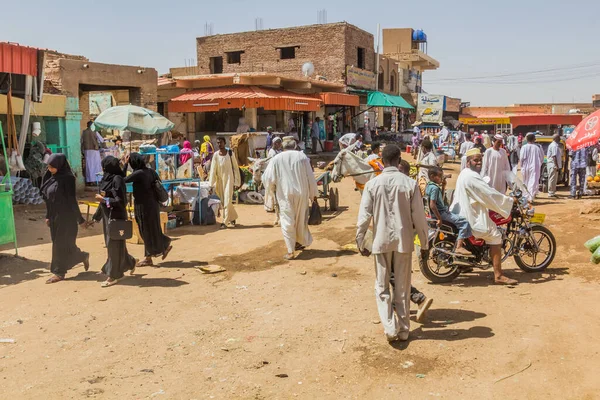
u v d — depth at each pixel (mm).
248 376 5066
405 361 5254
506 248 8312
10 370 5316
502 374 4945
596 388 4641
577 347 5410
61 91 17391
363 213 5688
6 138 14523
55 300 7367
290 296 7316
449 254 7574
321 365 5238
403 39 54688
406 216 5598
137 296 7457
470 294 7152
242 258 9430
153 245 8883
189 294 7504
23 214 13312
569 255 8969
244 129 24891
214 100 24375
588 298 6816
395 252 5645
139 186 8734
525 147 15055
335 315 6539
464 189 7496
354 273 8336
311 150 29875
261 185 16422
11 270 8883
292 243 9289
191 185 13742
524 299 6867
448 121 53375
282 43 34781
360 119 37031
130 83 20203
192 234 11664
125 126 15344
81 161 17406
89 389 4887
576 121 53531
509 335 5754
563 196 16422
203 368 5258
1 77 12086
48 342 5973
